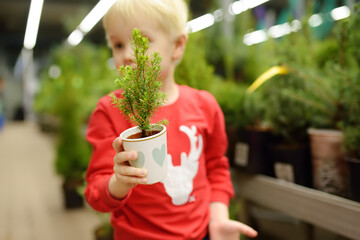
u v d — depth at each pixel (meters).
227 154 1.63
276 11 5.10
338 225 1.02
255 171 1.43
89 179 0.81
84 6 8.02
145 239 0.79
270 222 1.79
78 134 2.92
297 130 1.36
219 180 0.95
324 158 1.20
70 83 3.07
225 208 0.90
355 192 1.02
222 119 0.98
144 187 0.79
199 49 1.53
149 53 0.77
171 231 0.78
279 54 1.39
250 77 1.92
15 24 10.94
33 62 15.37
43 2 8.09
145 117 0.61
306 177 1.31
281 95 1.34
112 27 0.80
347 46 1.14
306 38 1.45
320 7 1.56
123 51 0.81
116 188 0.70
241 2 2.08
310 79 1.28
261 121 1.55
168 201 0.79
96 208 0.76
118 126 0.80
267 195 1.36
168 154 0.81
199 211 0.84
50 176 4.14
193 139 0.85
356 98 1.11
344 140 1.10
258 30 2.09
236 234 0.83
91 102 3.11
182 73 1.35
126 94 0.60
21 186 3.70
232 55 1.93
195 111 0.89
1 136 9.09
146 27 0.78
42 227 2.48
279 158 1.34
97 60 4.39
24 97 16.41
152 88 0.60
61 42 11.97
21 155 5.84
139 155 0.59
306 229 1.45
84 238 2.25
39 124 10.45
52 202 3.09
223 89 1.65
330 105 1.27
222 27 2.09
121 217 0.83
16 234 2.35
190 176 0.83
